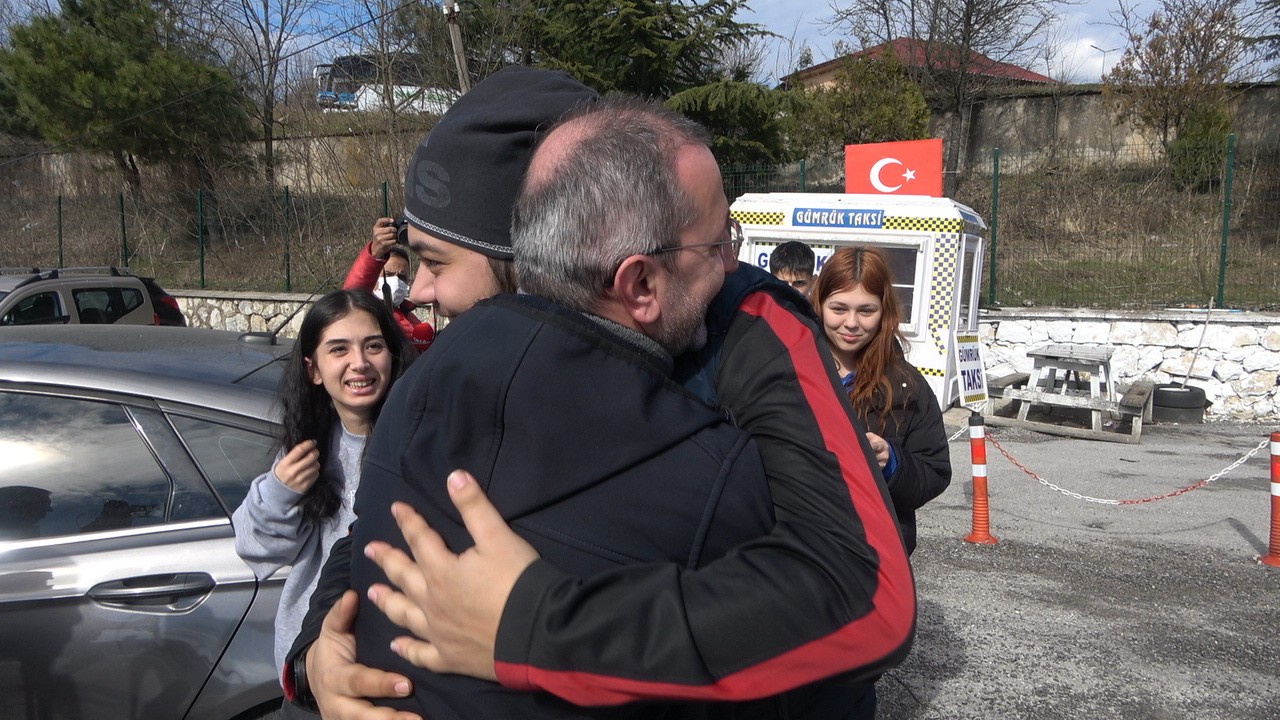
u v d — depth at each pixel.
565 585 0.93
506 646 0.92
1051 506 6.70
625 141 1.05
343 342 2.21
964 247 9.50
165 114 19.31
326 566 1.45
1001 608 4.75
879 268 2.66
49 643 2.45
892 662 0.97
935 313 9.45
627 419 0.99
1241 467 7.93
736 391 1.11
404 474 1.07
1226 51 18.95
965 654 4.19
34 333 3.31
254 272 16.14
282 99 23.98
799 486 1.03
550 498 0.98
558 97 1.28
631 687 0.91
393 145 18.56
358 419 2.25
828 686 1.01
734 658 0.91
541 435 0.99
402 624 1.02
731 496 1.01
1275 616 4.61
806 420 1.06
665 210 1.03
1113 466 7.99
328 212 16.52
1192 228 10.89
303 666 1.30
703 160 1.09
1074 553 5.62
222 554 2.50
